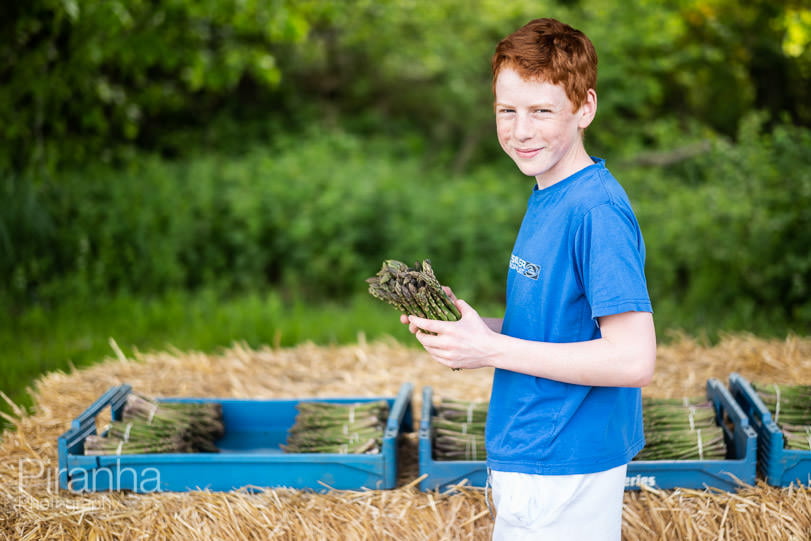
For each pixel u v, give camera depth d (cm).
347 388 454
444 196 929
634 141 1056
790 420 335
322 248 895
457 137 1316
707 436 320
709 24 1052
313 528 287
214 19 891
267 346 536
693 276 783
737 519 286
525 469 206
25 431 379
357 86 1324
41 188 788
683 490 299
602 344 189
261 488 308
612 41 1020
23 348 554
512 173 1172
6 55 777
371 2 1145
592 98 200
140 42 828
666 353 495
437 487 306
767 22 1039
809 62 1025
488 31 1169
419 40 1198
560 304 200
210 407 365
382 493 303
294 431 351
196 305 719
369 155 1189
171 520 289
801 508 287
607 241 189
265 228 895
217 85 922
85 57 798
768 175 716
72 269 772
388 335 585
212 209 891
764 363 459
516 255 213
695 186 888
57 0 725
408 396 372
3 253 714
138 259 811
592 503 206
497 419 216
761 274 714
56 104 827
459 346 195
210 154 1137
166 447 323
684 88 1189
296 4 900
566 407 201
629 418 212
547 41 192
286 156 1010
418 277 207
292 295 877
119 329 629
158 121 1234
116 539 285
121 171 955
